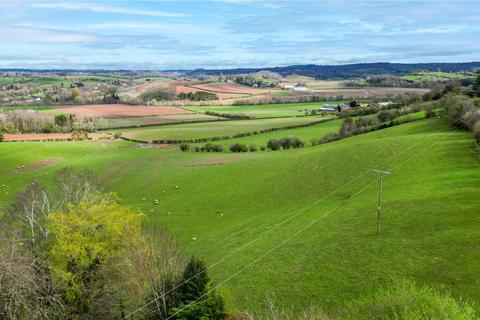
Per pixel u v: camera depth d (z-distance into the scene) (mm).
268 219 62438
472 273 33312
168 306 32656
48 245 41938
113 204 44094
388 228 46062
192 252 54219
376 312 25172
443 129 97000
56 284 38000
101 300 38906
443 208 47281
